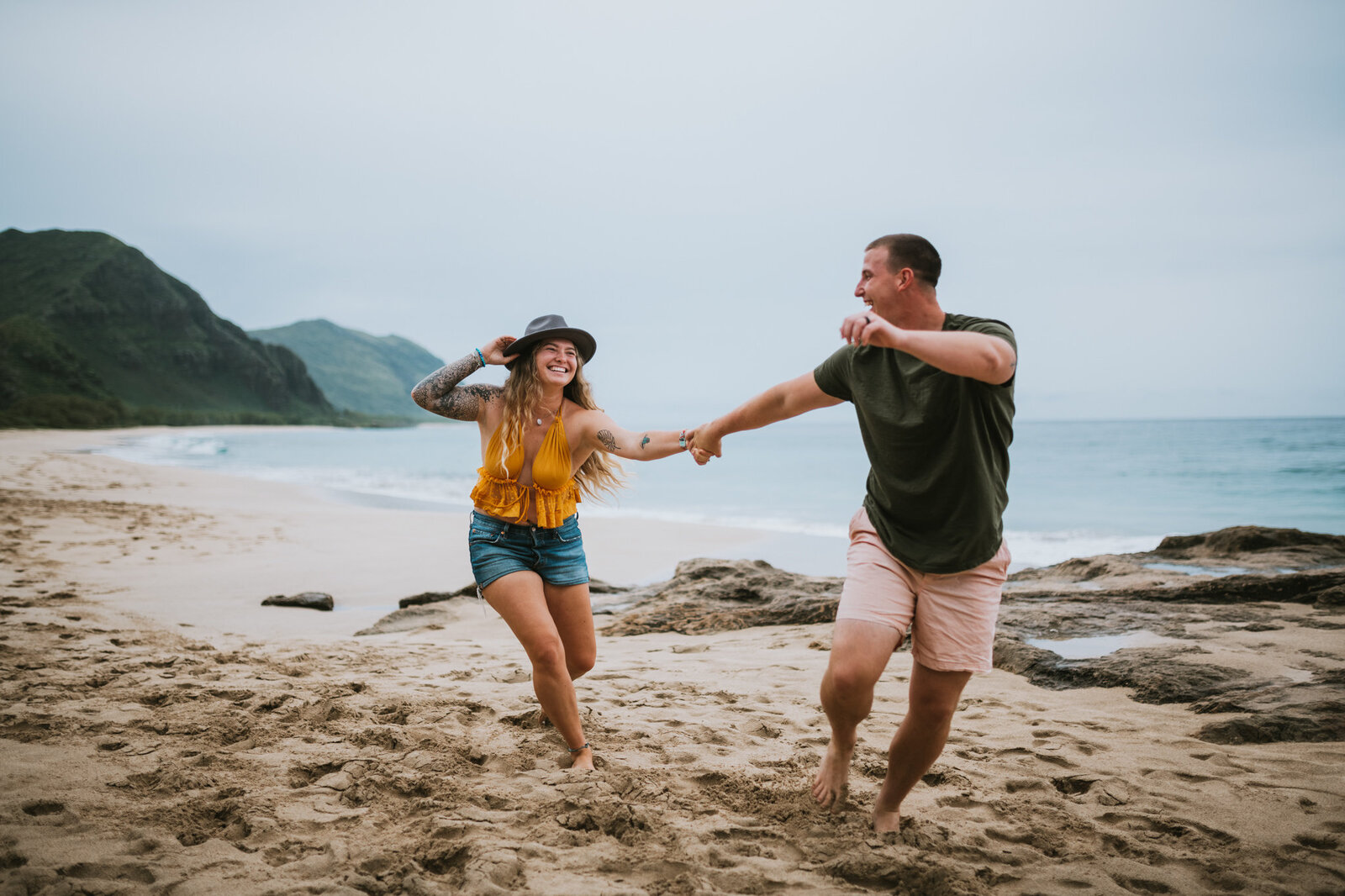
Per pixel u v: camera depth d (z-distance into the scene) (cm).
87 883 234
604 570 1109
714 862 259
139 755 339
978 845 279
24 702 413
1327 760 365
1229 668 488
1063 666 509
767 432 10381
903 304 262
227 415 14812
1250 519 1789
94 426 10150
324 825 279
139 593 833
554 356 345
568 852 261
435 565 1053
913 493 262
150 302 19000
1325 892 251
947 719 273
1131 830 299
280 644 618
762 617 688
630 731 392
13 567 927
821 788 298
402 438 10350
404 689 460
